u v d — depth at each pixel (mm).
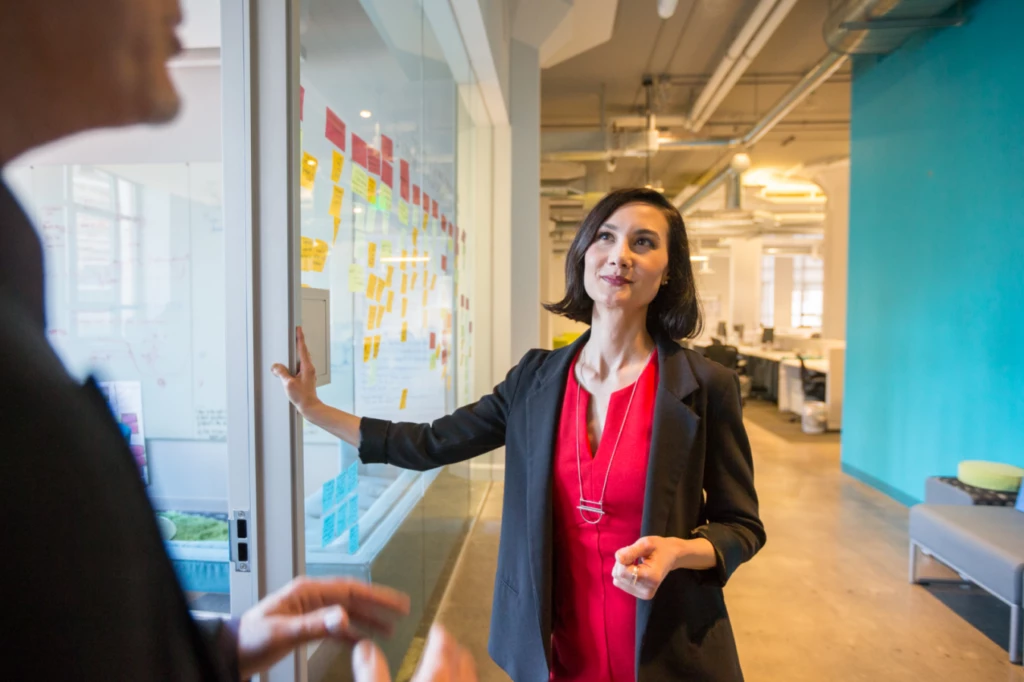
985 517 2695
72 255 1792
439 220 2928
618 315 1087
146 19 315
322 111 1460
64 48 283
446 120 3168
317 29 1438
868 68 4699
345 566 1623
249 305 1161
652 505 965
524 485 1104
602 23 4773
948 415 3785
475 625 2594
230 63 1146
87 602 249
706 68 6191
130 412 1809
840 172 8562
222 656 420
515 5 4438
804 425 6812
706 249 17203
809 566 3176
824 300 8789
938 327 3881
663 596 974
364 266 1767
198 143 1701
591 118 7988
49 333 271
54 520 241
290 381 1138
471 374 4219
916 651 2373
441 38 3018
